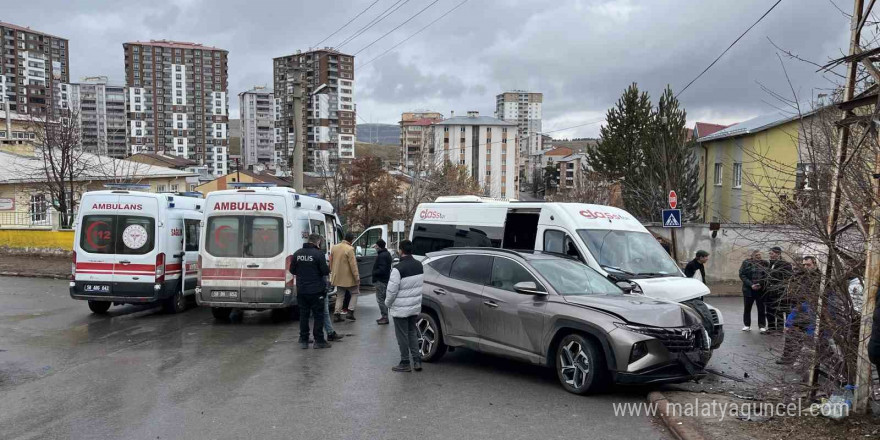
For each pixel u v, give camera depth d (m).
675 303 7.99
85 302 16.56
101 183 34.31
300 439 5.94
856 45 6.06
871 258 5.59
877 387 6.23
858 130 6.15
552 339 7.82
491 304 8.53
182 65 151.25
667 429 6.33
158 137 149.25
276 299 12.64
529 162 156.00
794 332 6.45
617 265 10.11
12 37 137.38
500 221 12.21
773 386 6.63
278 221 12.77
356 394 7.53
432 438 5.98
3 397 7.43
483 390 7.74
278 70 133.00
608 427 6.38
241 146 148.12
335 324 12.93
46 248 26.09
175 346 10.63
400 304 8.60
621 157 37.50
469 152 115.88
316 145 122.44
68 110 29.72
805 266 6.23
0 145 43.66
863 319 5.70
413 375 8.52
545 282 8.18
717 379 8.50
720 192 33.66
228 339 11.31
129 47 145.62
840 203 6.00
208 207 12.88
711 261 21.50
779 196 6.55
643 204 29.89
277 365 9.12
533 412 6.85
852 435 5.55
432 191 48.47
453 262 9.40
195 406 7.02
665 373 7.32
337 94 124.75
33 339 11.32
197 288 12.77
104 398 7.36
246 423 6.42
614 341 7.19
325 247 14.85
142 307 15.91
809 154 6.42
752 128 28.06
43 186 30.20
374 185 49.78
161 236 14.03
